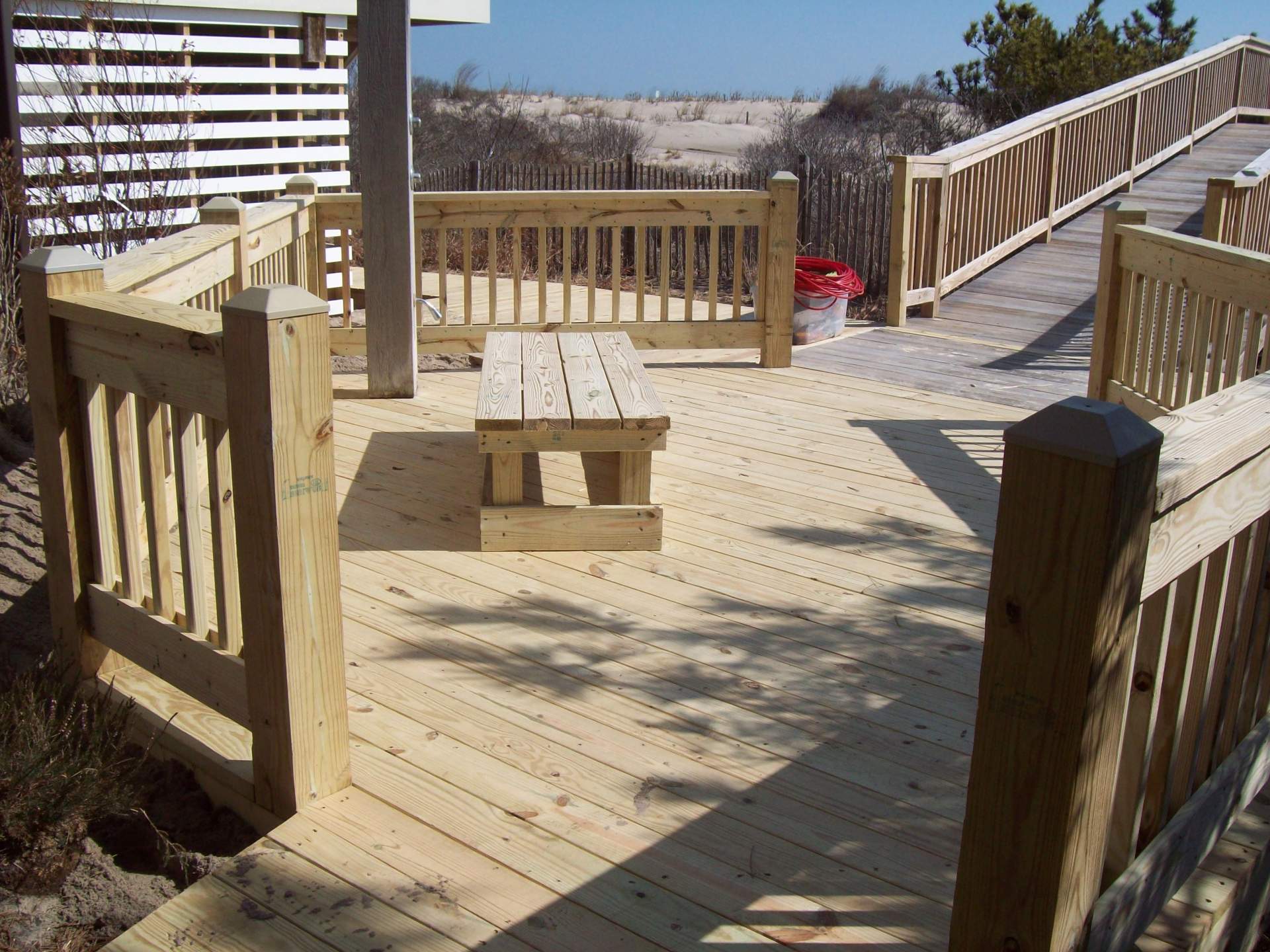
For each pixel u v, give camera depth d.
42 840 2.46
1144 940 2.08
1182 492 1.64
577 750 2.73
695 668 3.16
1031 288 8.48
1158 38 18.48
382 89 5.41
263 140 7.70
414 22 8.35
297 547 2.31
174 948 2.06
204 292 4.23
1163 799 2.03
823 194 10.83
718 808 2.52
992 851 1.65
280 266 5.64
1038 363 6.73
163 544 2.74
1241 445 1.81
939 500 4.50
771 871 2.30
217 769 2.62
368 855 2.32
